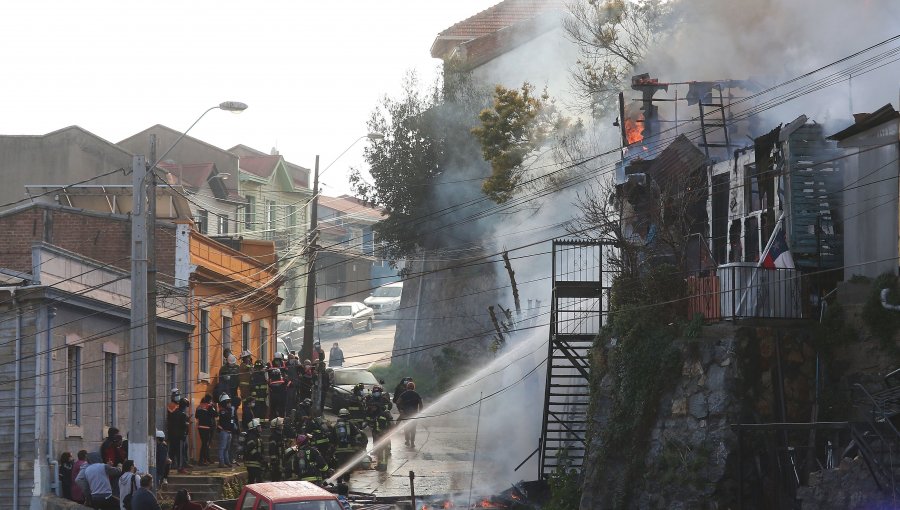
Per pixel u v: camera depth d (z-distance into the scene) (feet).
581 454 142.72
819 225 111.34
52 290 137.80
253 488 105.40
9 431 136.46
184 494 110.32
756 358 106.73
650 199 133.80
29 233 174.81
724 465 104.01
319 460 135.13
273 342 220.64
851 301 106.52
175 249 175.94
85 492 124.06
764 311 108.68
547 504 126.11
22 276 138.10
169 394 169.27
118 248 176.24
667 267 118.83
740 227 120.47
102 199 204.23
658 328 115.55
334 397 199.62
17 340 137.49
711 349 108.58
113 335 157.48
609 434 116.16
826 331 107.14
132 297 120.67
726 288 109.09
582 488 120.57
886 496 83.66
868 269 106.22
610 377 120.16
